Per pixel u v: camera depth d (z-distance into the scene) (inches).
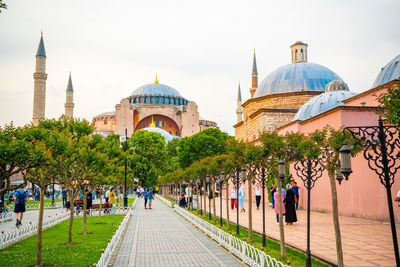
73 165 562.9
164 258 418.6
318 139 334.6
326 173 896.3
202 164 884.0
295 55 1985.7
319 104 1267.2
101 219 889.5
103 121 5285.4
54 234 613.9
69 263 383.2
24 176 359.6
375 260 371.2
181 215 1019.9
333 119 904.9
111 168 667.4
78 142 543.5
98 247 486.3
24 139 328.5
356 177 766.5
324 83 1770.4
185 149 2470.5
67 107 4072.3
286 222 682.8
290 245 467.2
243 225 701.3
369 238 504.7
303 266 334.0
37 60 2977.4
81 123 565.6
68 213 978.7
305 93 1700.3
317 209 940.6
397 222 641.0
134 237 590.6
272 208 1074.7
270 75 1903.3
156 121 4950.8
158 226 751.1
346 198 806.5
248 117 1889.8
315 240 495.5
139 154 2556.6
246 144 561.6
